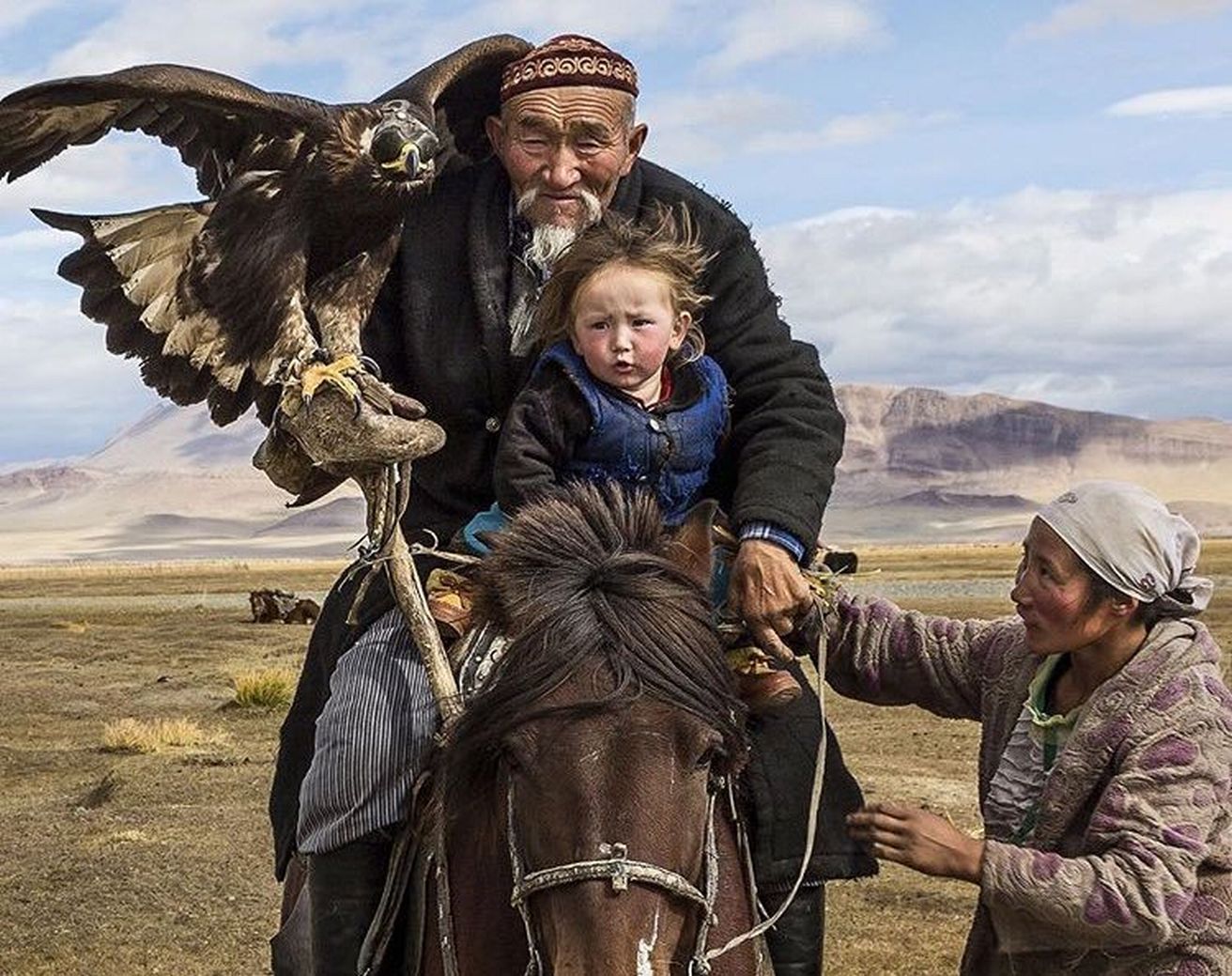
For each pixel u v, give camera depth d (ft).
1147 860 11.70
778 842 12.34
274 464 13.06
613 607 10.51
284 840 13.98
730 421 13.70
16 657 106.42
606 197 14.21
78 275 13.33
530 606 10.66
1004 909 12.09
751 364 13.87
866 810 12.17
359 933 12.53
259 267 13.28
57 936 32.24
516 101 13.97
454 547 13.30
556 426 12.30
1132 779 11.98
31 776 53.67
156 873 36.99
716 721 10.22
